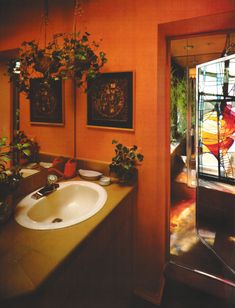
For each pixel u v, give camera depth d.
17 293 0.65
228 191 2.16
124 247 1.47
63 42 1.66
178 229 2.52
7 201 1.05
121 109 1.57
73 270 0.89
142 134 1.54
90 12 1.59
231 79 1.95
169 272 1.82
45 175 1.54
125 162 1.53
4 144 1.19
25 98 1.37
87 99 1.68
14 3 1.48
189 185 3.30
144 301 1.67
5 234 0.95
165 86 1.61
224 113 2.04
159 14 1.39
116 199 1.33
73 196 1.53
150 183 1.56
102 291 1.21
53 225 1.02
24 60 1.37
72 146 1.76
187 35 1.53
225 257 1.95
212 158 2.24
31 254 0.82
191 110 3.21
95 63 1.51
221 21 1.33
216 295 1.67
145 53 1.46
